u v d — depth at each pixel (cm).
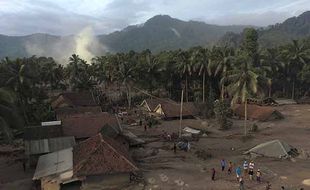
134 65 11125
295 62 11869
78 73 12106
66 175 3969
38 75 10488
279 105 10462
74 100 9350
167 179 4281
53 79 12769
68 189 4041
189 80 11894
